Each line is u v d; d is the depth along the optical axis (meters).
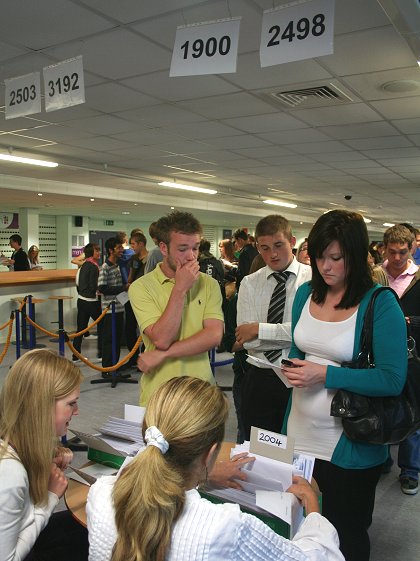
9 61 3.73
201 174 9.70
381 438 1.49
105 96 4.61
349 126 5.72
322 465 1.60
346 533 1.58
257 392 2.36
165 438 0.92
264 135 6.24
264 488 1.31
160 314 1.96
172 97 4.65
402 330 1.52
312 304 1.72
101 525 0.91
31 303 7.07
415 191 11.91
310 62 3.71
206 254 5.35
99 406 4.55
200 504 0.90
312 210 17.47
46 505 1.39
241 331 2.36
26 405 1.34
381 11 2.88
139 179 10.13
